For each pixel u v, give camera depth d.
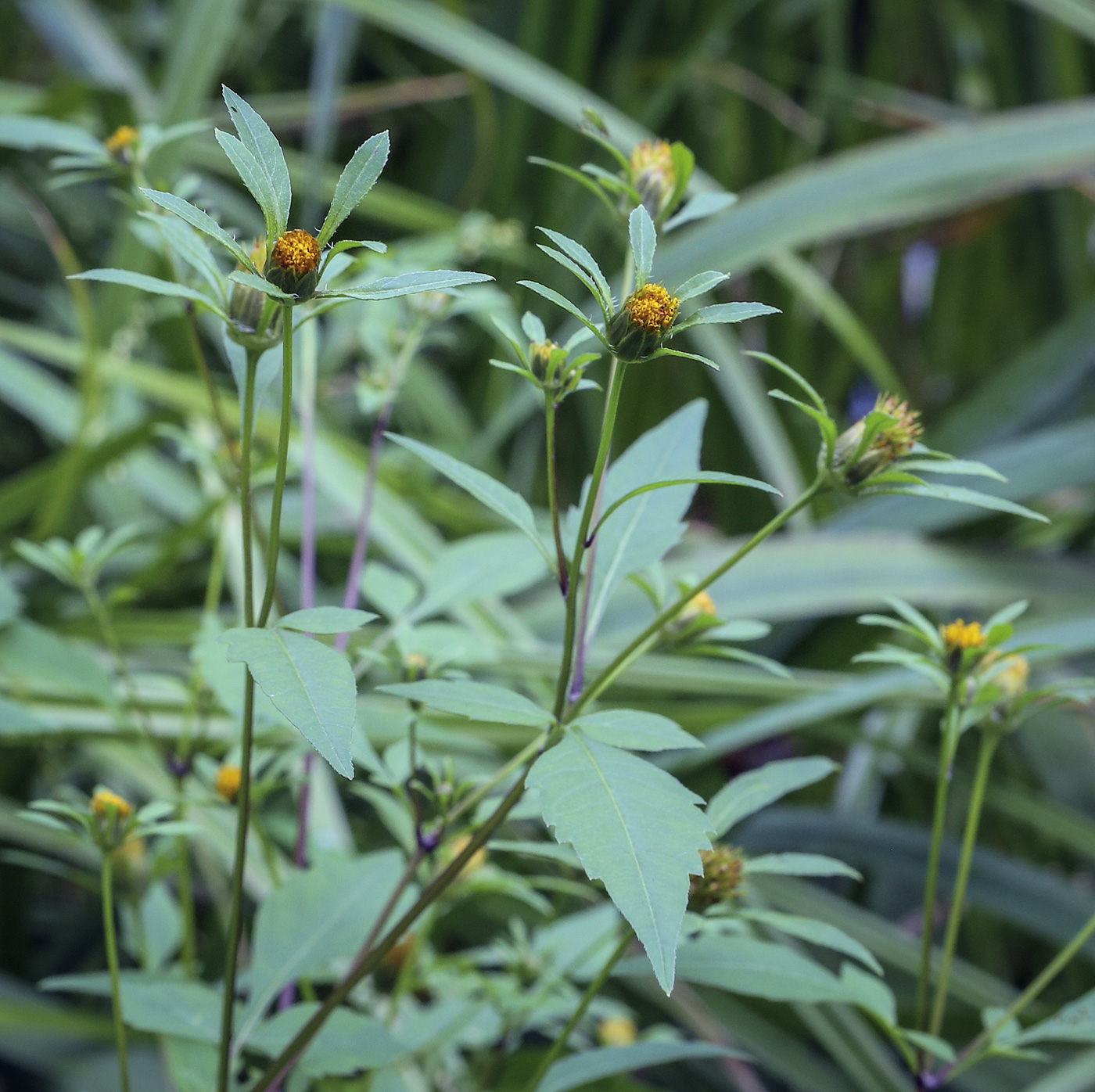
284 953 1.11
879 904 2.15
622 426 2.92
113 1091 1.37
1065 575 2.04
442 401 2.58
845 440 1.02
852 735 2.03
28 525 2.37
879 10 3.82
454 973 1.19
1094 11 2.47
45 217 2.22
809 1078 1.64
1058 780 1.98
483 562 1.20
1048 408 2.43
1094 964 1.96
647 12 3.14
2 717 1.15
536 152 2.82
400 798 1.11
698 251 2.19
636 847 0.96
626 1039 1.41
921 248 3.64
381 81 3.45
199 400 2.07
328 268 1.01
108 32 2.59
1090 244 3.29
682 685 1.79
